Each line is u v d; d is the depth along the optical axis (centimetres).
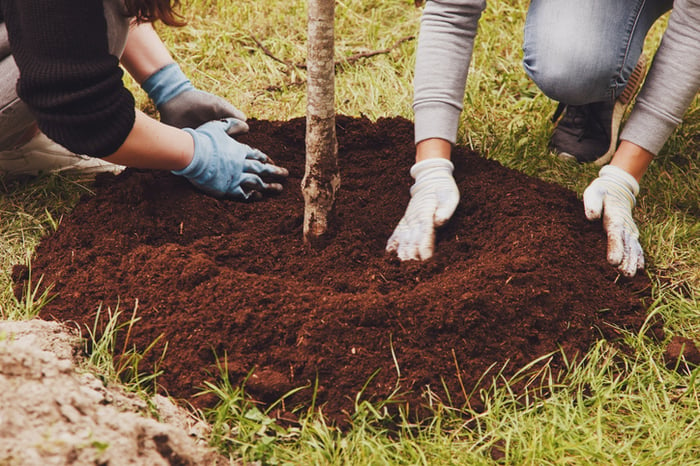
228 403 179
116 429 145
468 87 333
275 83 345
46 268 225
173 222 239
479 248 234
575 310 211
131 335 198
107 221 237
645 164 242
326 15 189
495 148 295
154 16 204
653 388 199
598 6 245
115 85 202
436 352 197
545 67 254
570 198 258
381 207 253
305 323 198
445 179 236
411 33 380
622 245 228
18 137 253
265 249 232
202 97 276
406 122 294
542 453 178
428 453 178
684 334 220
